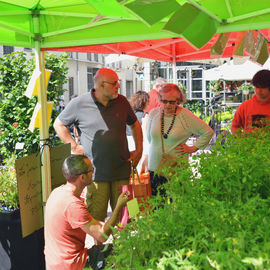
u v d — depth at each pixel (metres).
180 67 20.88
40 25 3.46
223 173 1.86
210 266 1.17
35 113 3.64
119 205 2.74
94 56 25.75
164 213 1.55
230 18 2.63
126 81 30.72
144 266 1.29
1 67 6.40
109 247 3.14
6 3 3.24
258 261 1.09
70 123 3.74
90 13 3.25
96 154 3.62
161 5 2.09
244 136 2.94
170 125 3.84
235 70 12.53
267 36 4.75
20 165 3.21
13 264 3.48
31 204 3.37
